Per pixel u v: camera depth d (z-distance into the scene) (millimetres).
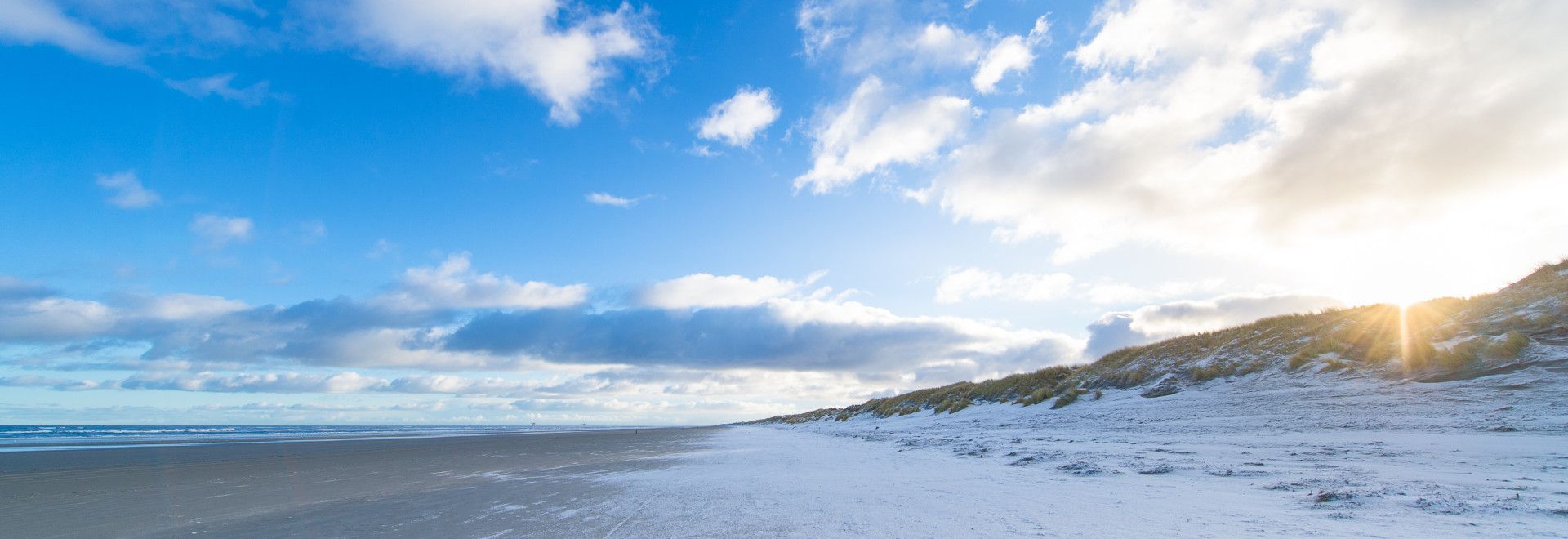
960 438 22719
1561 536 5258
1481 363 17516
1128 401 25656
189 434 54281
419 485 11703
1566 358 15844
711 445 25922
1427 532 5566
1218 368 25844
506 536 6867
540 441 31062
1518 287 23422
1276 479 9422
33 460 18906
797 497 9211
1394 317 24203
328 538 6961
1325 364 21797
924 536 6266
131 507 9445
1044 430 22656
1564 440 10695
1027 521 6816
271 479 13023
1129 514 7066
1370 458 10836
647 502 9008
